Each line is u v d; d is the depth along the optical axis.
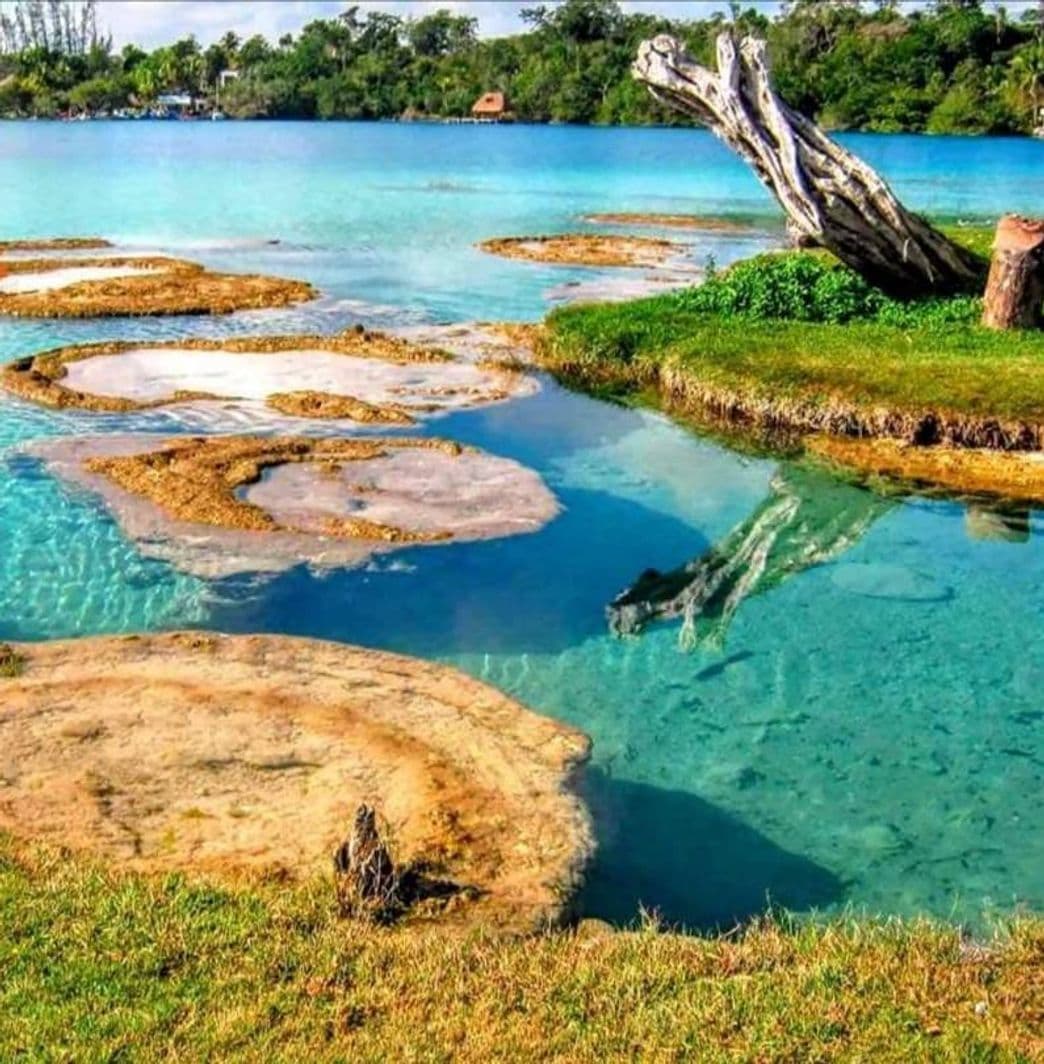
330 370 22.23
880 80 107.69
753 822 9.65
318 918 7.45
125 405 19.53
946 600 13.95
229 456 16.84
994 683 12.08
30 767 9.07
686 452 18.66
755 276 24.81
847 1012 6.82
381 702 10.34
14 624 12.28
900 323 23.28
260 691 10.41
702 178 69.50
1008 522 16.17
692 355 21.30
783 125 23.83
